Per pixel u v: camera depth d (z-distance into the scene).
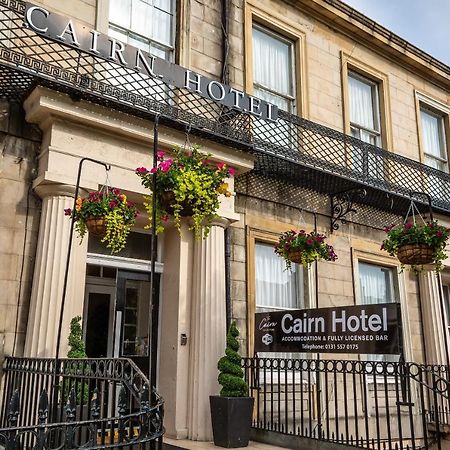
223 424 6.32
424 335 10.76
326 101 10.41
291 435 6.37
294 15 10.34
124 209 5.79
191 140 7.32
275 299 8.85
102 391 4.59
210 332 7.08
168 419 6.87
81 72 6.98
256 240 8.74
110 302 7.56
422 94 12.62
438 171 11.34
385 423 9.13
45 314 5.89
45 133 6.51
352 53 11.26
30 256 6.27
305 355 8.66
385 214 10.81
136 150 6.95
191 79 7.30
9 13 6.52
